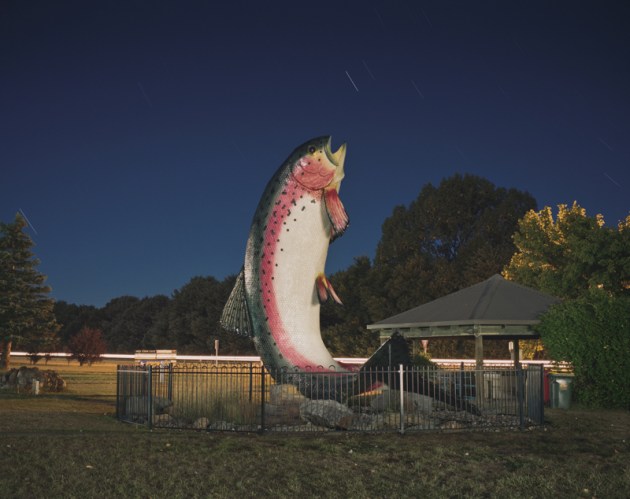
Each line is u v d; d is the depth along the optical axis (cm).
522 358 3794
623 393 1705
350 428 1238
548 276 3641
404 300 5262
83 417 1467
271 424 1312
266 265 1523
